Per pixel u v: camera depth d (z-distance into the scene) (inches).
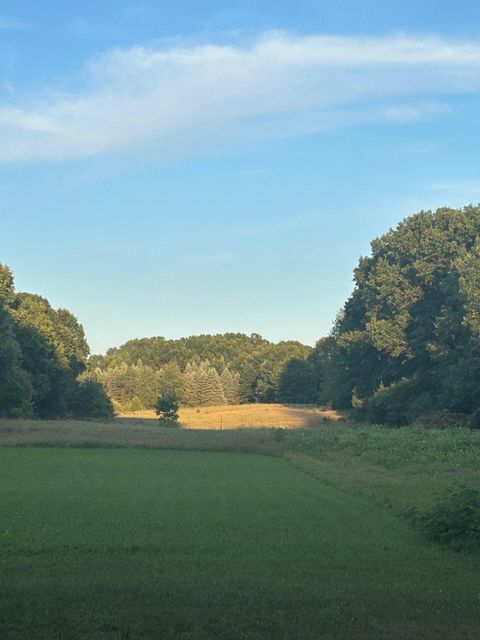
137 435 1984.5
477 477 1018.7
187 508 789.2
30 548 539.2
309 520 713.0
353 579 458.9
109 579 436.1
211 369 5856.3
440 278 2785.4
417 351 2741.1
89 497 871.7
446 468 1122.7
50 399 3440.0
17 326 3161.9
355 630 340.5
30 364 3211.1
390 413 2694.4
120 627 334.0
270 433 2047.2
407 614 372.8
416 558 534.9
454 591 434.0
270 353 6141.7
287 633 333.4
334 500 877.8
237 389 6082.7
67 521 677.9
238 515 740.0
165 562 496.7
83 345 4079.7
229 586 424.5
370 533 641.6
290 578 454.9
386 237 3243.1
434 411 2453.2
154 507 790.5
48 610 359.6
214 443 1843.0
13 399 2765.7
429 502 816.3
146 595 395.5
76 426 2176.4
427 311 2817.4
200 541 584.1
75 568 470.3
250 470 1304.1
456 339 2524.6
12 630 325.4
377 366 3038.9
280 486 1037.8
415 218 2992.1
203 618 353.1
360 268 3358.8
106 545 555.8
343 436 1707.7
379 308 2918.3
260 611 369.7
